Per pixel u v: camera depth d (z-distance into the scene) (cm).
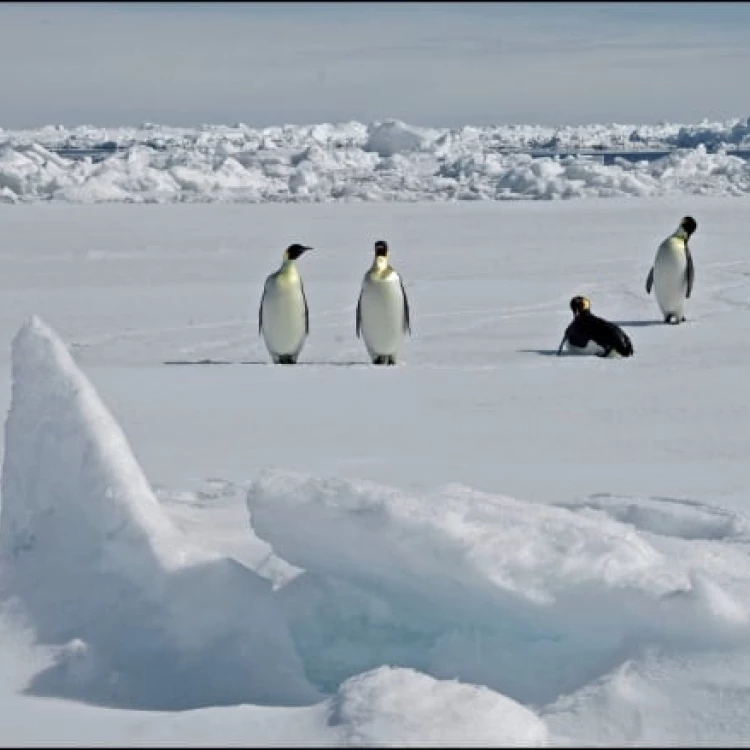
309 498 1039
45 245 6650
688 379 2641
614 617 953
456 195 11444
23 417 1148
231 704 927
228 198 11338
